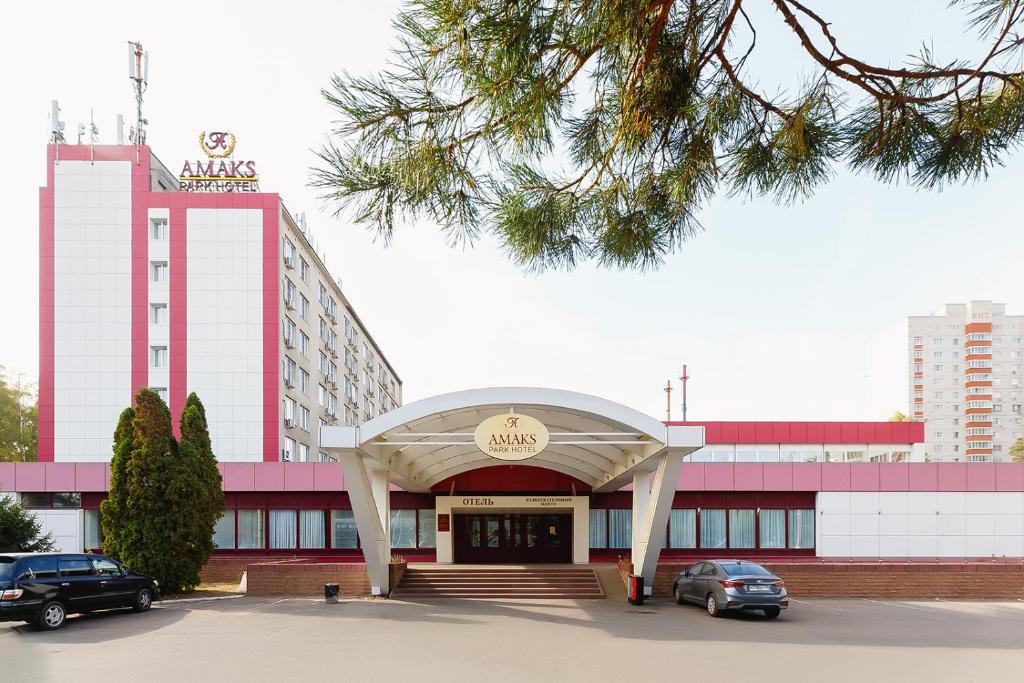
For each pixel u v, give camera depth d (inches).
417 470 1070.4
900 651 537.3
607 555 1230.9
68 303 1764.3
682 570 884.6
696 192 223.6
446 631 623.5
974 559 1202.0
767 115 213.5
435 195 196.1
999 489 1213.1
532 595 878.4
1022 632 628.1
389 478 1020.5
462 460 1093.8
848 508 1219.2
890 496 1218.6
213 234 1793.8
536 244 235.9
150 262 1782.7
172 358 1760.6
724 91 207.3
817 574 886.4
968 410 4424.2
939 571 887.1
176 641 573.6
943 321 4480.8
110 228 1781.5
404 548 1234.0
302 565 890.7
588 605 804.6
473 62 169.9
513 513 1235.9
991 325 4446.4
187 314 1772.9
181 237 1787.6
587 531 1210.0
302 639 581.9
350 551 1235.9
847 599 866.1
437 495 1217.4
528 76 173.3
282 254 1840.6
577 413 776.9
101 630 632.4
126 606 727.7
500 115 185.0
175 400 1750.7
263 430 1749.5
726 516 1234.6
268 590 886.4
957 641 581.3
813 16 183.3
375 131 177.5
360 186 183.8
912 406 4429.1
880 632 624.7
